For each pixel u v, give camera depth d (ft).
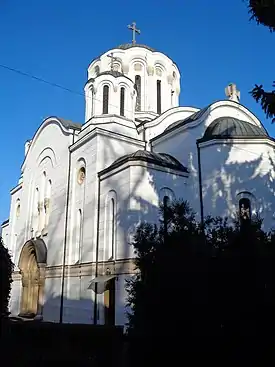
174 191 74.43
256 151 74.13
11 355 35.09
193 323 26.66
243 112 91.76
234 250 28.58
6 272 40.52
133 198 68.08
